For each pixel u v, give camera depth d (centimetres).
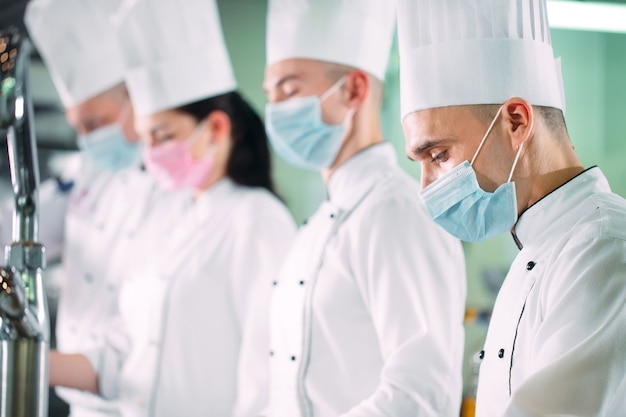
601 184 203
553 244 197
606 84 457
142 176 411
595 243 187
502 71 202
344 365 257
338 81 280
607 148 457
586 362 175
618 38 455
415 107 210
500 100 202
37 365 199
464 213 204
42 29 409
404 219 253
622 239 187
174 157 355
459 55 204
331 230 268
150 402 342
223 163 358
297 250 279
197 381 339
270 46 291
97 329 412
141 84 355
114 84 407
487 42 203
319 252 267
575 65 456
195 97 354
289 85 283
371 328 257
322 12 279
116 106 409
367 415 232
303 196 477
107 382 358
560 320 183
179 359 341
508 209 202
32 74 493
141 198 404
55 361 353
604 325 178
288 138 284
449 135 204
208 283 343
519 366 197
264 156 360
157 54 352
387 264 250
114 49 405
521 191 203
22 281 200
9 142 209
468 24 204
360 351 257
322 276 263
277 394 272
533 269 199
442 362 238
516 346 199
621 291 180
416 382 233
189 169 355
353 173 276
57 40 407
